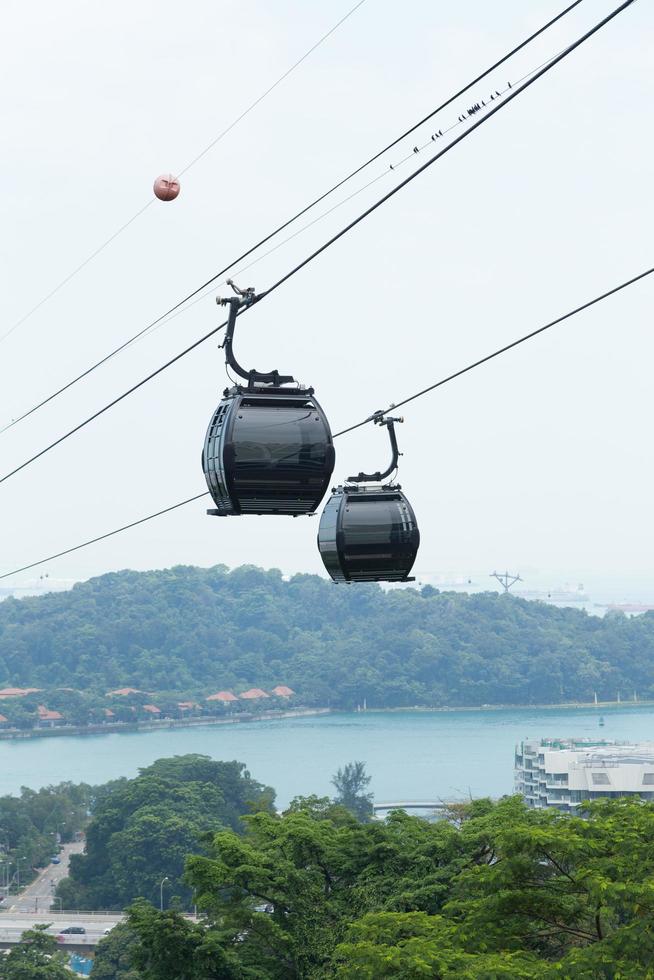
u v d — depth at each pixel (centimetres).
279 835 6159
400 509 2925
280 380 2491
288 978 5756
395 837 6069
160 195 2473
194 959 5578
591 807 4422
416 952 3622
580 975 3388
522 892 3988
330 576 3011
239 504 2484
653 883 3500
